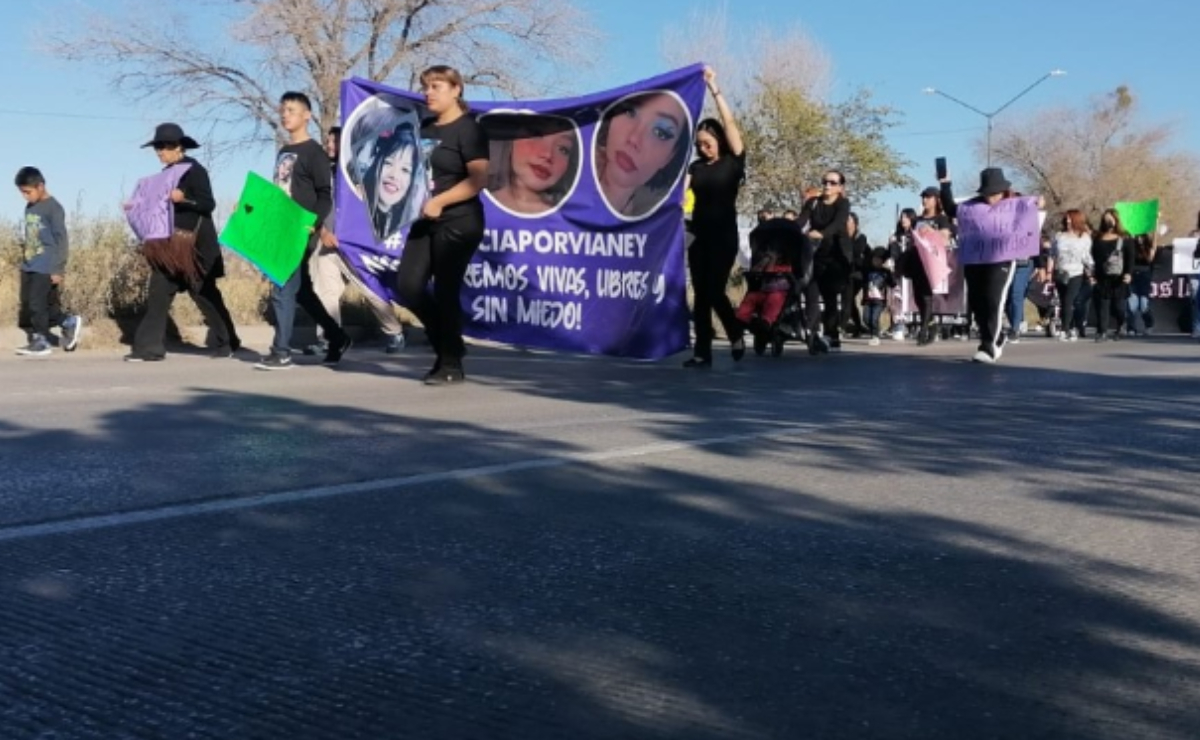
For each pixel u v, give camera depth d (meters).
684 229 11.29
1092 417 7.73
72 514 4.87
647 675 3.24
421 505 5.09
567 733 2.88
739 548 4.48
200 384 9.55
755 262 13.05
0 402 8.27
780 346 13.26
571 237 10.99
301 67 29.72
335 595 3.89
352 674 3.23
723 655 3.39
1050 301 20.70
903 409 8.12
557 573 4.15
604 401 8.55
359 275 11.32
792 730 2.91
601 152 10.85
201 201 11.73
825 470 5.89
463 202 9.23
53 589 3.91
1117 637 3.55
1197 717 2.99
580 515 4.94
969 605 3.83
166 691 3.10
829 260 14.83
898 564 4.28
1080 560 4.33
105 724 2.90
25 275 12.77
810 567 4.24
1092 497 5.31
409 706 3.03
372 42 30.09
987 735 2.89
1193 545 4.53
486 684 3.17
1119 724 2.95
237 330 14.38
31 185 12.41
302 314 15.55
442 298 9.40
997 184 12.13
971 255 12.18
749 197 41.91
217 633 3.53
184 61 29.58
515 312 11.19
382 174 10.76
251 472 5.73
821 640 3.52
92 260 14.59
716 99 10.79
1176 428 7.23
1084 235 18.58
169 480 5.53
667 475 5.75
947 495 5.34
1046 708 3.04
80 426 7.14
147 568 4.15
